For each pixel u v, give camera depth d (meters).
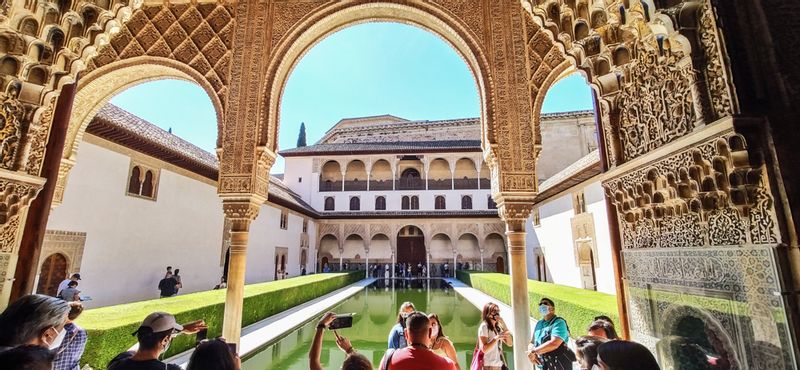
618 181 2.06
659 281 1.78
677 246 1.67
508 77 4.18
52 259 6.42
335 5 4.48
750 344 1.27
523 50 4.23
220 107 4.34
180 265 9.86
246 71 4.39
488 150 4.14
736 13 1.35
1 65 1.86
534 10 2.30
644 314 1.89
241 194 4.13
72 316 2.11
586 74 2.20
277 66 4.46
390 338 3.05
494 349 2.96
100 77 4.41
